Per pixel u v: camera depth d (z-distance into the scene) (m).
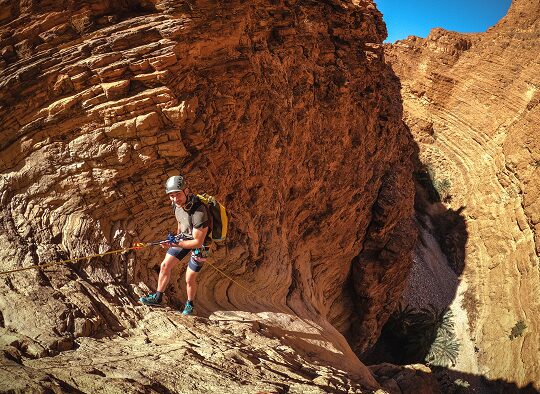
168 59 8.17
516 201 40.81
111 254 7.17
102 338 5.61
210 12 9.15
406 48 59.66
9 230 6.93
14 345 4.84
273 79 11.33
